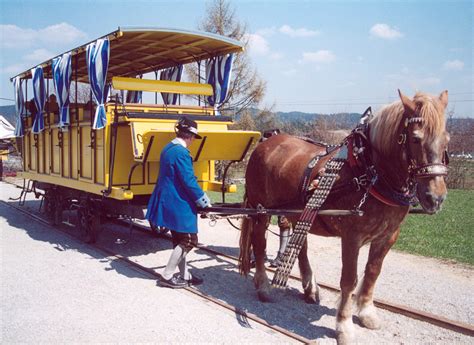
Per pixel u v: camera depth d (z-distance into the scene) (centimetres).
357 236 427
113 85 714
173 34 742
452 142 2408
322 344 434
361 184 414
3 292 564
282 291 591
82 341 426
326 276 651
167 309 513
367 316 469
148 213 601
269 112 2216
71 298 546
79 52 772
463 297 560
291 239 436
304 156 511
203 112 832
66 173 900
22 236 895
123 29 679
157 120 705
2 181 2083
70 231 942
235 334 446
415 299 553
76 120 832
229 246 846
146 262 725
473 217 1214
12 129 2298
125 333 445
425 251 793
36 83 926
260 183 563
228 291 593
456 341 438
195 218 589
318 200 432
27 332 446
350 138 448
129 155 739
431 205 355
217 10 2111
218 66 871
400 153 389
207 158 732
